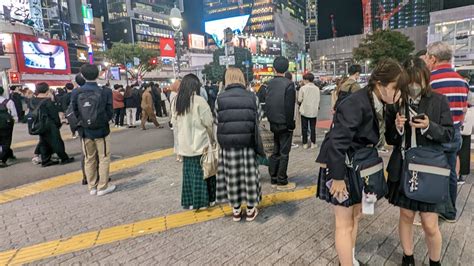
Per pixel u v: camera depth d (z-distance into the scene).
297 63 98.31
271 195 4.25
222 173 3.47
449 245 2.77
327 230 3.22
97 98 4.44
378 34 47.78
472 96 3.94
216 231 3.29
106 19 130.00
